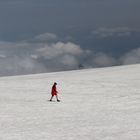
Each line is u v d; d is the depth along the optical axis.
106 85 48.94
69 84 51.34
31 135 22.80
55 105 35.78
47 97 41.41
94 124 25.89
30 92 45.62
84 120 27.53
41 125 26.00
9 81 58.34
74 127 25.03
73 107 34.22
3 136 22.62
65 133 23.22
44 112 31.72
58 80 56.41
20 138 22.02
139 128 24.12
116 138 21.53
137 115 28.88
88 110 32.22
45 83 53.78
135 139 21.20
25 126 25.75
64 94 43.16
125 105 34.12
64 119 28.19
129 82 50.75
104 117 28.55
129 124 25.52
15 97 41.69
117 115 29.17
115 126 24.97
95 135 22.45
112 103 35.62
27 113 31.34
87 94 42.44
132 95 40.09
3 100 39.66
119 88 45.84
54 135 22.72
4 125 26.25
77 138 21.80
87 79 56.03
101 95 41.22
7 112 32.00
